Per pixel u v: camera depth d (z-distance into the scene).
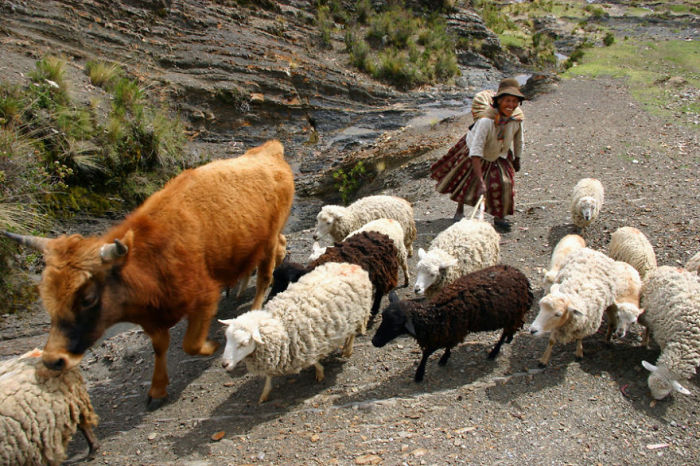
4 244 7.12
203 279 4.67
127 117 10.95
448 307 4.48
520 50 23.66
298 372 4.68
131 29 13.80
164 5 14.78
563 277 5.02
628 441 3.76
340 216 6.79
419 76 18.83
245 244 5.19
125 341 6.21
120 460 4.17
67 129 9.09
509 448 3.73
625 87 15.98
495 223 7.73
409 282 6.68
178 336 6.18
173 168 10.60
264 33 17.00
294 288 4.79
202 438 4.30
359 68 18.25
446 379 4.71
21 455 3.75
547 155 10.60
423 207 9.09
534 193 8.86
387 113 16.20
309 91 15.73
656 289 4.64
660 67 18.61
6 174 7.76
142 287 4.17
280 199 5.76
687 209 7.50
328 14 20.03
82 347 3.95
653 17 29.38
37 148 8.52
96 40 12.92
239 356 4.23
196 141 12.93
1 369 4.05
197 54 14.40
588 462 3.58
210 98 13.61
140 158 9.94
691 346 4.12
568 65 20.48
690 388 4.29
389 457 3.73
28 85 9.66
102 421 4.82
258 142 13.80
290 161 13.37
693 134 11.09
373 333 5.68
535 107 14.48
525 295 4.83
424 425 4.07
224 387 5.06
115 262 3.94
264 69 14.95
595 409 4.09
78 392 4.09
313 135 14.65
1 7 11.77
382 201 7.00
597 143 11.02
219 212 4.88
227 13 16.53
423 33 21.20
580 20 29.88
